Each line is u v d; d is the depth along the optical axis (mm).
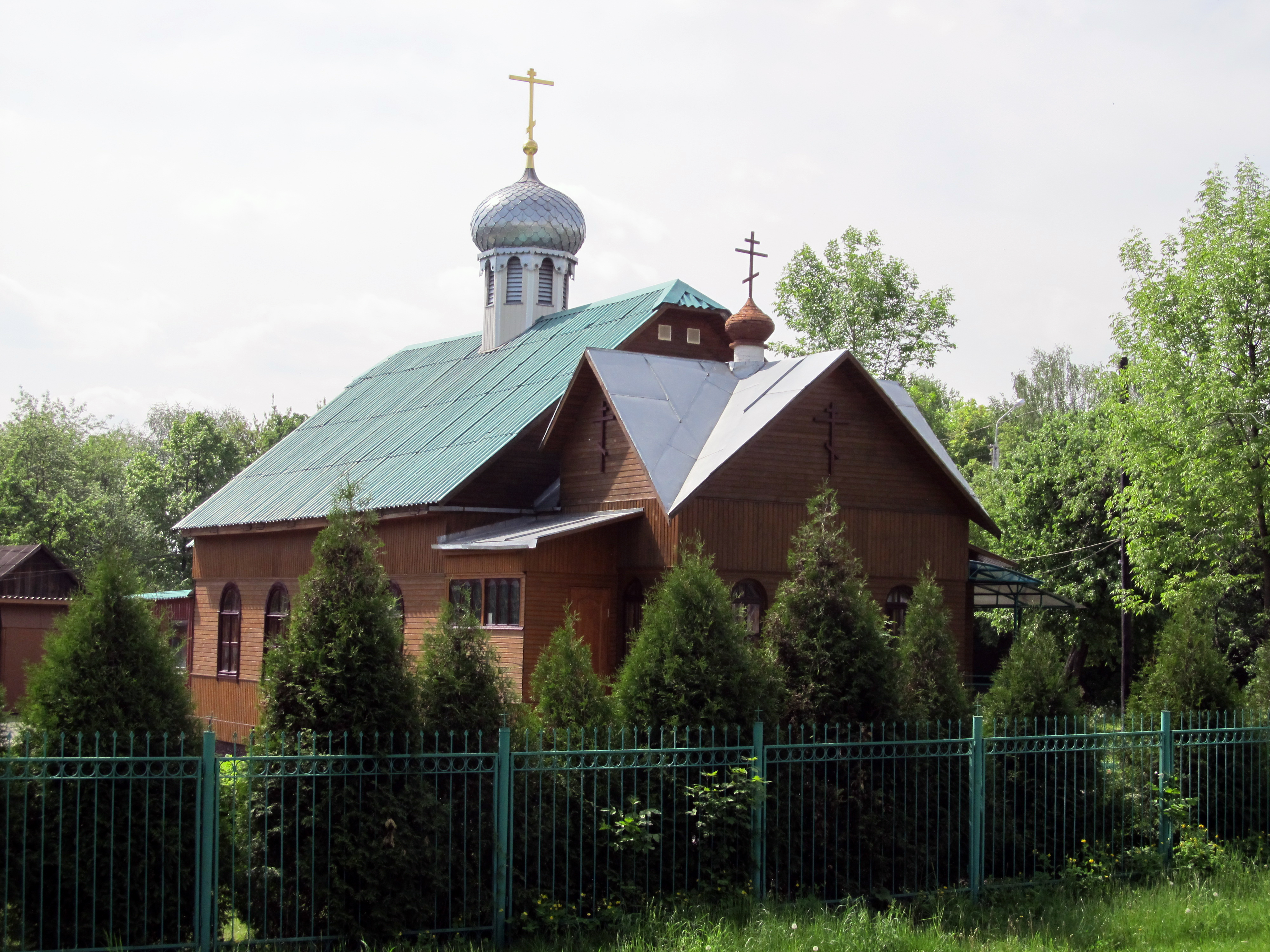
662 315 31312
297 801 11164
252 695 33594
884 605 24781
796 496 23875
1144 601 35625
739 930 11695
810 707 13641
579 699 13000
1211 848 15336
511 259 37781
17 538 56844
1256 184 31609
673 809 12469
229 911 11492
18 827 10562
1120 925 12688
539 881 11781
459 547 25094
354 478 31562
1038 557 41125
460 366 37281
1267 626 38969
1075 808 14820
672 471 23484
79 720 10875
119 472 74125
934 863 13891
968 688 16906
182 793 10852
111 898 10531
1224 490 29625
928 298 52094
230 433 69438
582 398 25875
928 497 25547
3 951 10320
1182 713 16609
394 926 11297
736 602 22109
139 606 11344
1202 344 31422
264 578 33625
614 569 24109
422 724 11961
